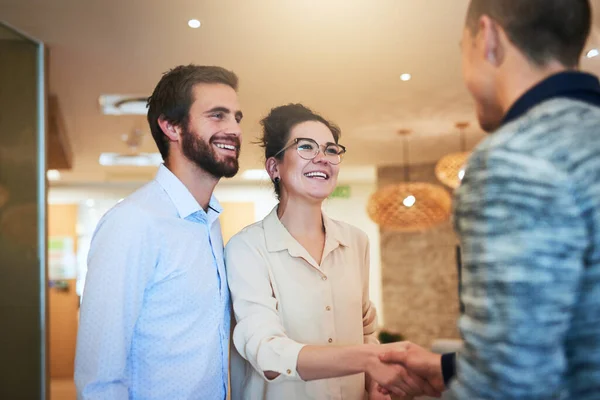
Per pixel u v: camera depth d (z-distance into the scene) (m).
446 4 3.14
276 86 4.57
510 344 0.70
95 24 3.33
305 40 3.64
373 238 10.25
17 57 3.43
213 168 1.45
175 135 1.47
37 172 3.48
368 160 8.08
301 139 1.55
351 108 5.29
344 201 10.30
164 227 1.35
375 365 1.21
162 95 1.48
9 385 3.21
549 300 0.69
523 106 0.82
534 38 0.84
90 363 1.25
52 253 9.35
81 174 8.91
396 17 3.30
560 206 0.70
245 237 1.53
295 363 1.26
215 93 1.47
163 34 3.50
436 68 4.22
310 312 1.48
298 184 1.54
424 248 8.16
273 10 3.18
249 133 5.61
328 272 1.55
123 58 3.90
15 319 3.28
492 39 0.88
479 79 0.91
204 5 3.11
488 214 0.74
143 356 1.34
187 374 1.35
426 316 8.07
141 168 8.47
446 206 6.30
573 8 0.84
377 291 10.10
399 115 5.56
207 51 3.80
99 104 4.99
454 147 7.14
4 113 3.30
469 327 0.76
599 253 0.71
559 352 0.71
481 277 0.74
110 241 1.28
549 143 0.73
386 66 4.16
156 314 1.34
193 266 1.39
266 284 1.47
